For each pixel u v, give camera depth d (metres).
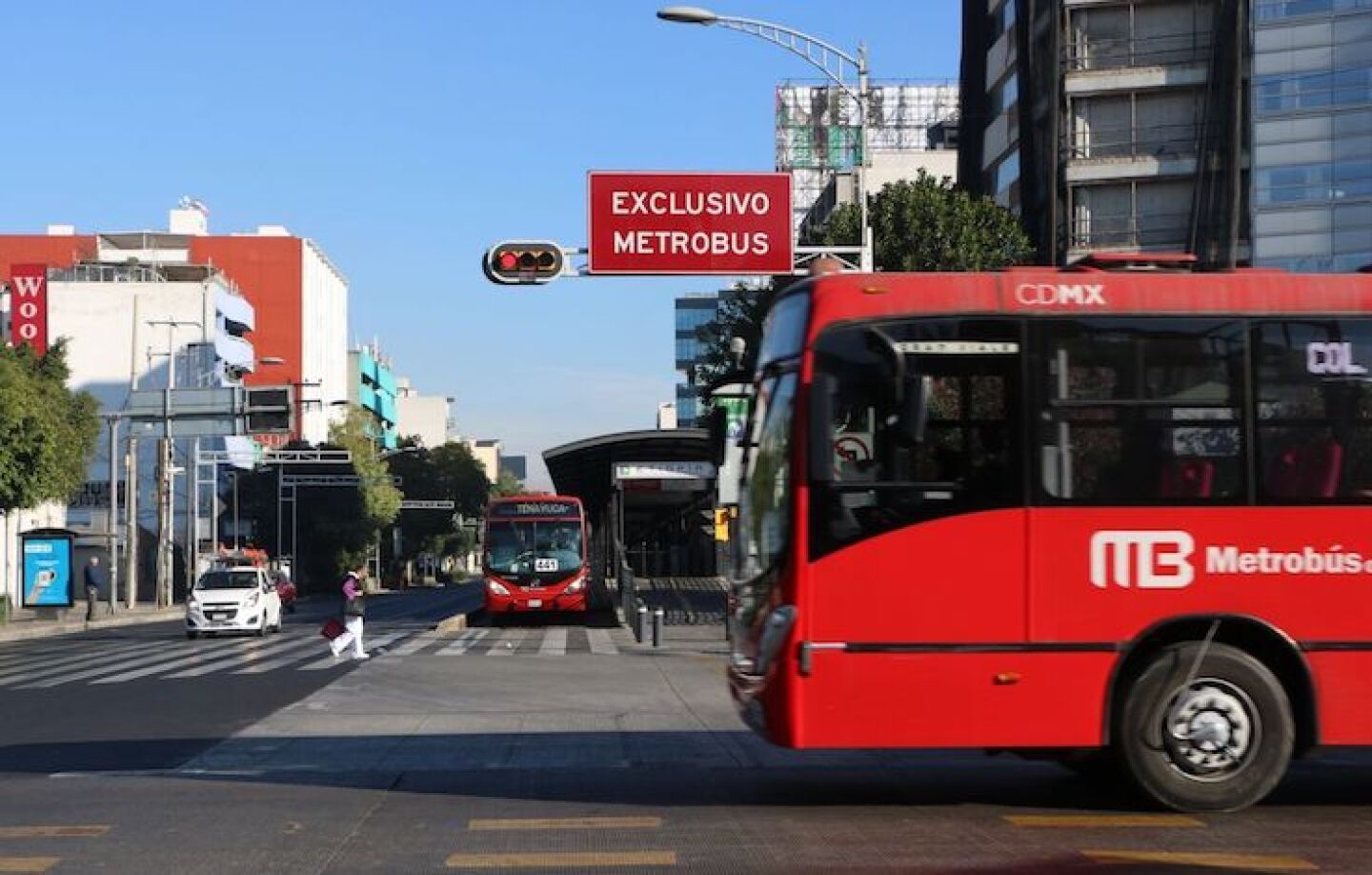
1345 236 44.78
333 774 11.89
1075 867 7.90
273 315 113.88
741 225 26.33
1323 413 9.70
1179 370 9.70
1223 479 9.61
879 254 38.66
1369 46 44.62
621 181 26.19
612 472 45.44
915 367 9.56
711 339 42.31
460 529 136.12
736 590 10.43
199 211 117.81
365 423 100.25
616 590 45.78
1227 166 48.03
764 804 10.16
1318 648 9.53
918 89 95.38
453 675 21.89
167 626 46.91
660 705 17.25
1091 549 9.50
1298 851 8.34
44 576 47.38
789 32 27.36
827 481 9.43
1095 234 50.09
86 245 107.81
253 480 90.62
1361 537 9.60
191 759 12.99
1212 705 9.51
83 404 53.66
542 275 26.09
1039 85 52.94
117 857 8.43
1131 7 49.78
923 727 9.38
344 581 26.39
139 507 84.12
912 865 8.00
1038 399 9.60
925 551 9.43
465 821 9.53
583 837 8.91
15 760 13.04
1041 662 9.43
